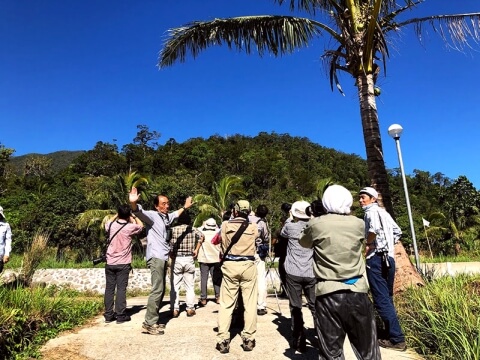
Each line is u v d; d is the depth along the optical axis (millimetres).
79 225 20219
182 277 6285
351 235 3068
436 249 28781
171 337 4859
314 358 4117
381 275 4297
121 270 5852
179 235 6180
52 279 12398
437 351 4016
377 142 6984
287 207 5301
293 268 4297
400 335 4234
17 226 22531
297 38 7988
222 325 4293
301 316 4328
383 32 7555
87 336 4980
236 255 4355
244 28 7918
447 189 37250
